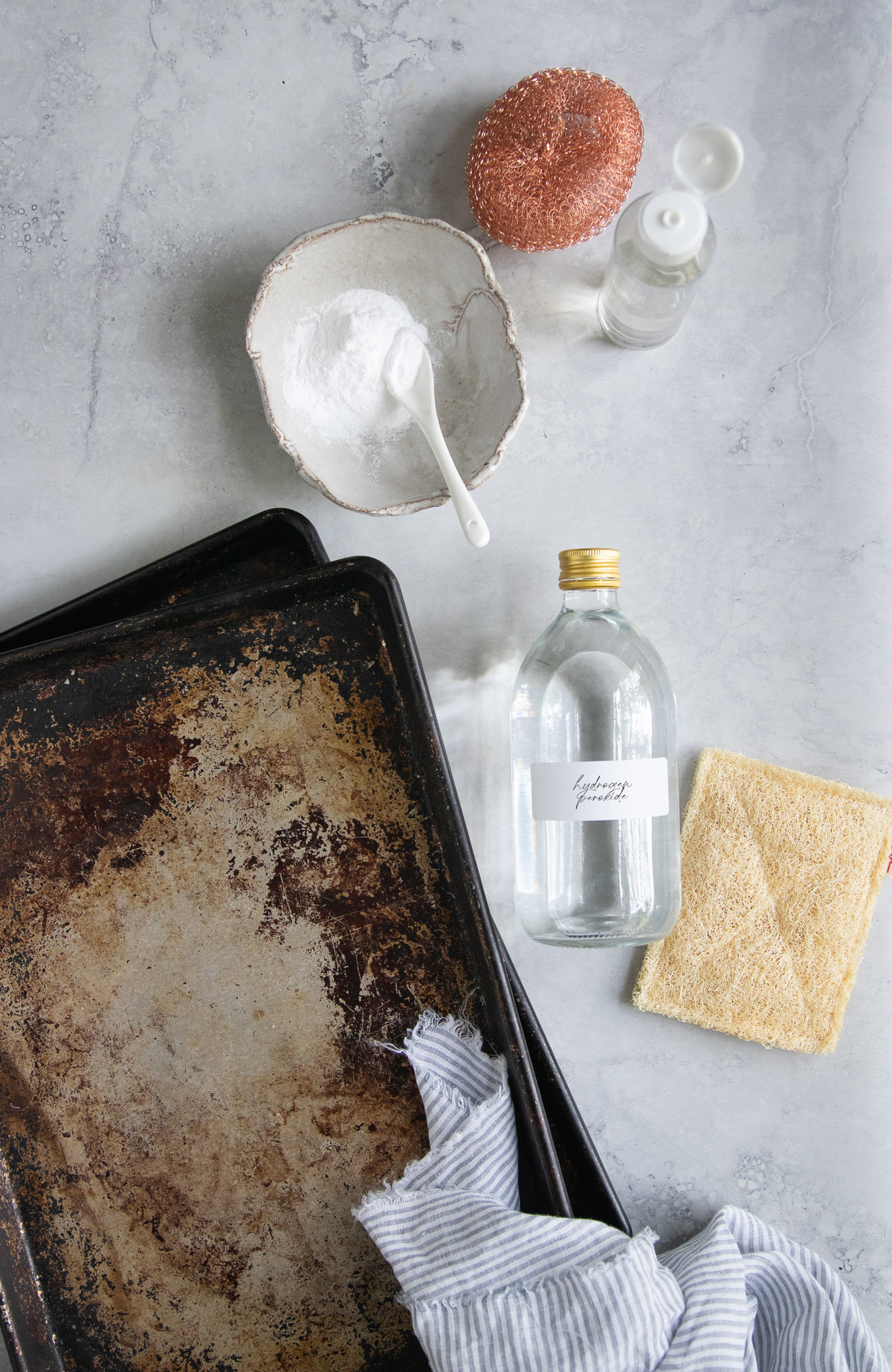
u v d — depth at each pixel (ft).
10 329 2.12
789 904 2.09
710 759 2.12
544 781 1.94
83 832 2.03
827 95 2.08
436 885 1.99
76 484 2.13
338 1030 2.01
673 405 2.12
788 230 2.10
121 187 2.10
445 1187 1.91
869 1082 2.12
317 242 1.96
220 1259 2.00
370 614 2.00
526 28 2.08
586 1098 2.14
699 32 2.08
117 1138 2.02
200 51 2.08
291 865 2.02
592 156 1.94
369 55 2.08
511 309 1.97
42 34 2.08
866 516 2.12
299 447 2.01
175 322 2.11
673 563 2.13
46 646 1.96
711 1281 1.90
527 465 2.13
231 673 2.02
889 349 2.11
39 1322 1.99
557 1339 1.81
